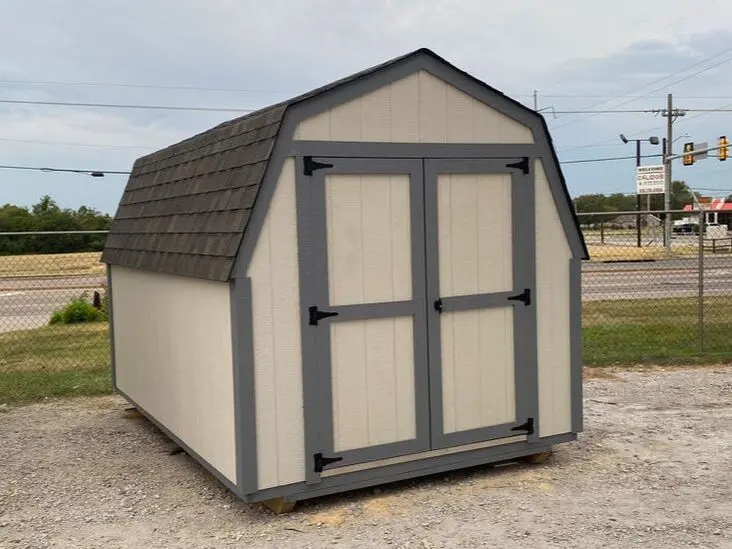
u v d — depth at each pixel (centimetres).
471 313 445
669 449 502
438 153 430
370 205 412
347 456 408
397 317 422
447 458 441
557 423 477
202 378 439
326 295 399
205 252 414
